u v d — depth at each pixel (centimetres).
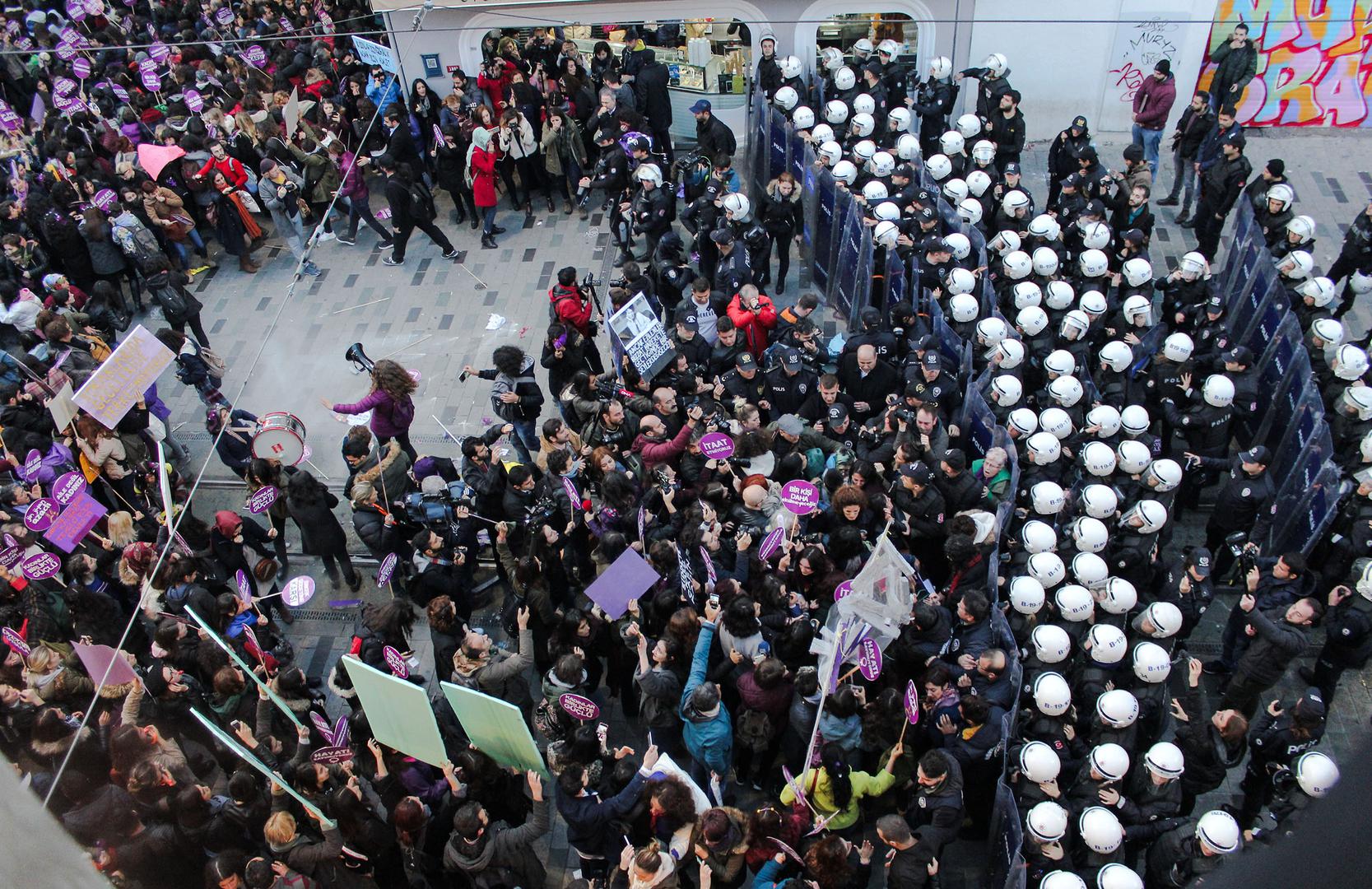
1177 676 1029
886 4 1741
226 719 954
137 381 1192
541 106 1772
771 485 1079
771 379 1227
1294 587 966
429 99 1828
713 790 841
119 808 826
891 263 1329
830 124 1644
